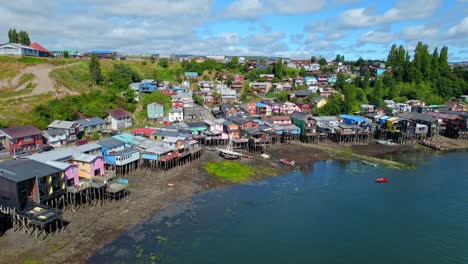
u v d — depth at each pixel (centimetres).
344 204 5681
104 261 3803
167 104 12631
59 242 4091
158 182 6294
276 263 3938
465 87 16512
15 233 4209
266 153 8781
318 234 4653
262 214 5219
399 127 10862
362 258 4106
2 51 13362
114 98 11462
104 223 4631
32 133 7238
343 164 8069
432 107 14062
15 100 9475
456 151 9625
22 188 4325
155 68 18250
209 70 19400
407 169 7719
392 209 5516
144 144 7500
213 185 6341
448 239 4597
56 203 4803
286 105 13425
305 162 8131
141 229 4562
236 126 9500
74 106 9875
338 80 16800
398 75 17350
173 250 4106
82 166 5641
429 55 17662
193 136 9012
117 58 19712
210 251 4125
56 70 12569
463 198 6016
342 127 10244
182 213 5122
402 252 4256
